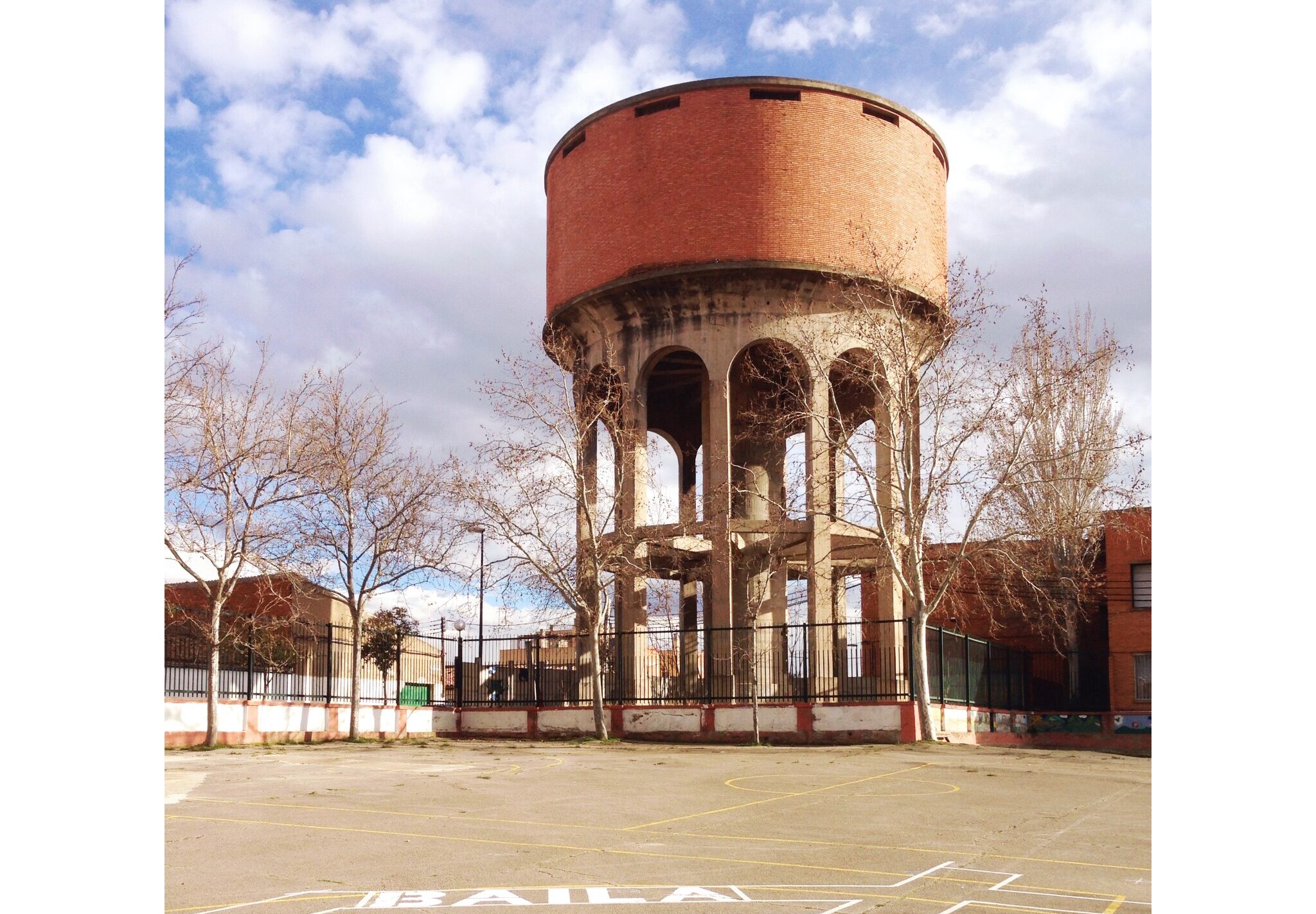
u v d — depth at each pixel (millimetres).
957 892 9570
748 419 39469
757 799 17125
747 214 35531
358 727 35344
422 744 33562
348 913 8617
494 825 13914
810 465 34781
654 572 40000
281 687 34406
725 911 8688
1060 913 8734
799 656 34125
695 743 33938
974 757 26781
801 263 35219
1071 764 25469
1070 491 43031
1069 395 41969
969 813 15539
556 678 39312
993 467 33688
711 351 36188
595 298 37125
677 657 37031
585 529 36625
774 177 35656
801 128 35906
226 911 8719
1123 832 13633
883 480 33156
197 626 30984
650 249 36219
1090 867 10945
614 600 38375
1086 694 48875
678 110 36562
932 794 18094
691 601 44344
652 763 24594
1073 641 47375
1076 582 44969
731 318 36156
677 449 46312
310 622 36438
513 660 41750
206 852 11664
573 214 38469
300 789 18078
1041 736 43969
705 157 36062
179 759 25188
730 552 35344
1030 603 47156
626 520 36094
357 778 20359
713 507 35344
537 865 10906
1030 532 37281
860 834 13266
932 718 32750
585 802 16562
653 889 9633
